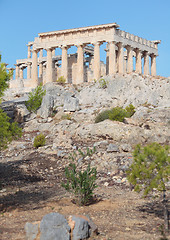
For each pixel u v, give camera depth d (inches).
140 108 1528.1
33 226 357.4
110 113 1364.4
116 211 509.0
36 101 1768.0
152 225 425.4
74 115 1537.9
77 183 570.6
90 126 1230.9
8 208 540.1
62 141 1120.2
